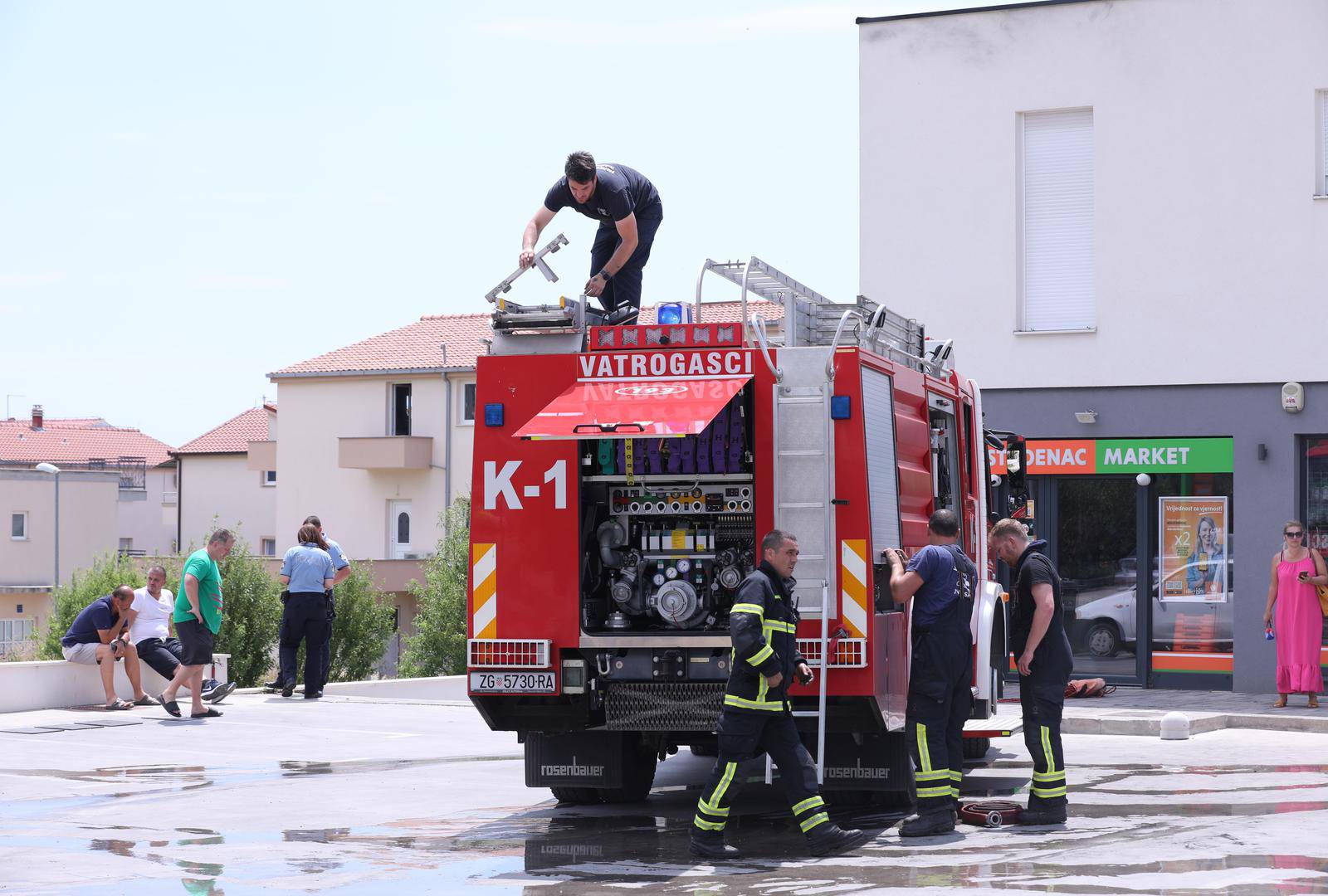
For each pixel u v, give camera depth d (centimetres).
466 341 6122
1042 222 2097
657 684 1050
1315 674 1778
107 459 9706
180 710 1841
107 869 899
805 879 854
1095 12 2055
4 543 7238
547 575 1045
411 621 5816
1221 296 1989
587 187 1162
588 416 998
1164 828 1006
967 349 2108
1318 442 1964
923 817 995
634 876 871
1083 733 1639
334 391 6100
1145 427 2025
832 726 1019
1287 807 1102
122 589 1823
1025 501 1495
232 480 7394
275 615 3472
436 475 5916
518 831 1034
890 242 2145
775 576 936
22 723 1691
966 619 1012
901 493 1087
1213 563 2008
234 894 822
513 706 1073
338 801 1173
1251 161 1981
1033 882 826
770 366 1010
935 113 2130
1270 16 1972
